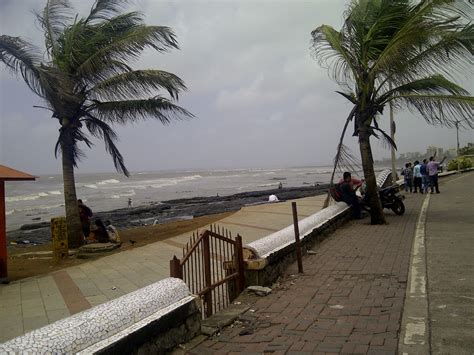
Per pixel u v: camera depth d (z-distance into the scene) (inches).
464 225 427.5
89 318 135.2
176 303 170.6
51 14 500.1
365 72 474.3
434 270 261.6
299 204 828.0
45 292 298.2
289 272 284.5
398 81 458.3
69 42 483.8
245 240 443.5
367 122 488.4
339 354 156.9
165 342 160.1
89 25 507.2
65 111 483.2
